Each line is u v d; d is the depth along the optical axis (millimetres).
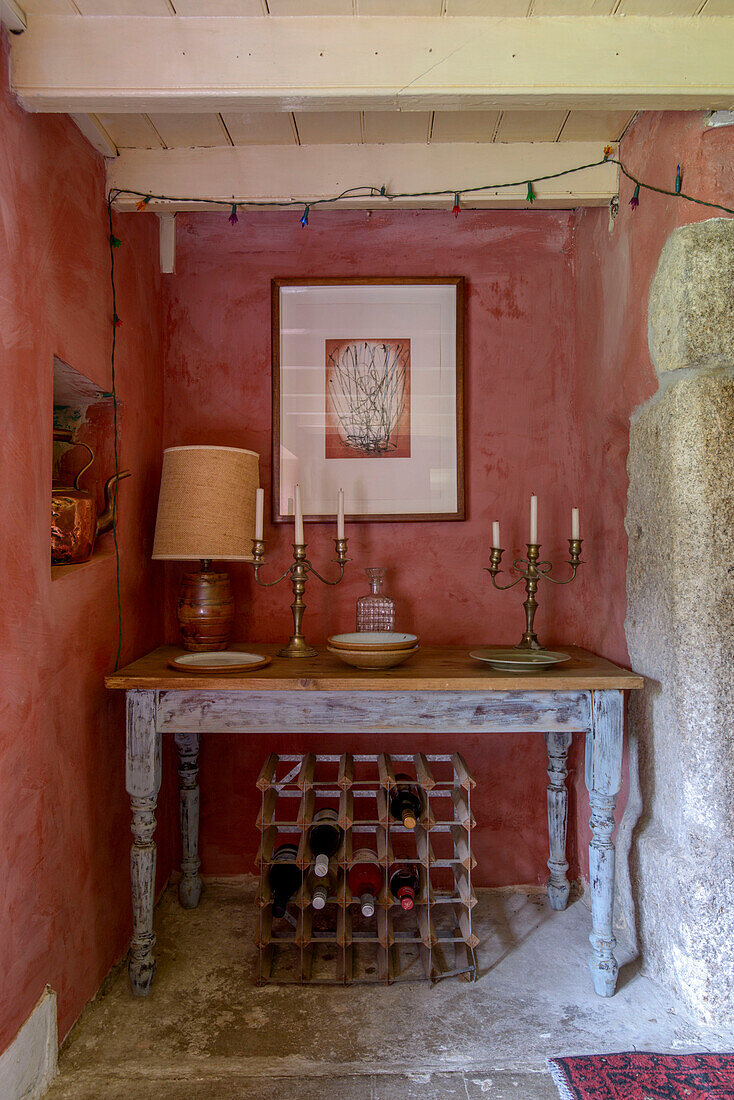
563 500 2275
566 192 1936
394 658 1733
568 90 1445
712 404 1595
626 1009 1622
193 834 2125
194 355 2268
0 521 1257
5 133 1317
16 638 1313
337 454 2250
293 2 1399
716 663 1585
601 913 1681
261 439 2270
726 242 1571
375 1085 1399
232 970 1803
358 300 2248
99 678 1741
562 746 2133
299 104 1479
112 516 1838
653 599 1745
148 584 2141
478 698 1699
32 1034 1349
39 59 1382
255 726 1686
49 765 1451
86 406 1921
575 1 1405
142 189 1882
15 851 1297
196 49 1421
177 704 1683
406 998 1683
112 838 1814
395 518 2246
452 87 1438
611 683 1661
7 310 1287
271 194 1908
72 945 1552
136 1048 1505
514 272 2271
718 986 1550
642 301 1778
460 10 1426
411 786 1979
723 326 1565
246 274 2264
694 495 1602
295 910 2084
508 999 1671
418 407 2252
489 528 2270
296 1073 1431
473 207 1996
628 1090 1357
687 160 1588
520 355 2271
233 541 1938
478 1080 1408
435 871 2225
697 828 1604
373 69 1437
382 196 1914
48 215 1483
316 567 2256
